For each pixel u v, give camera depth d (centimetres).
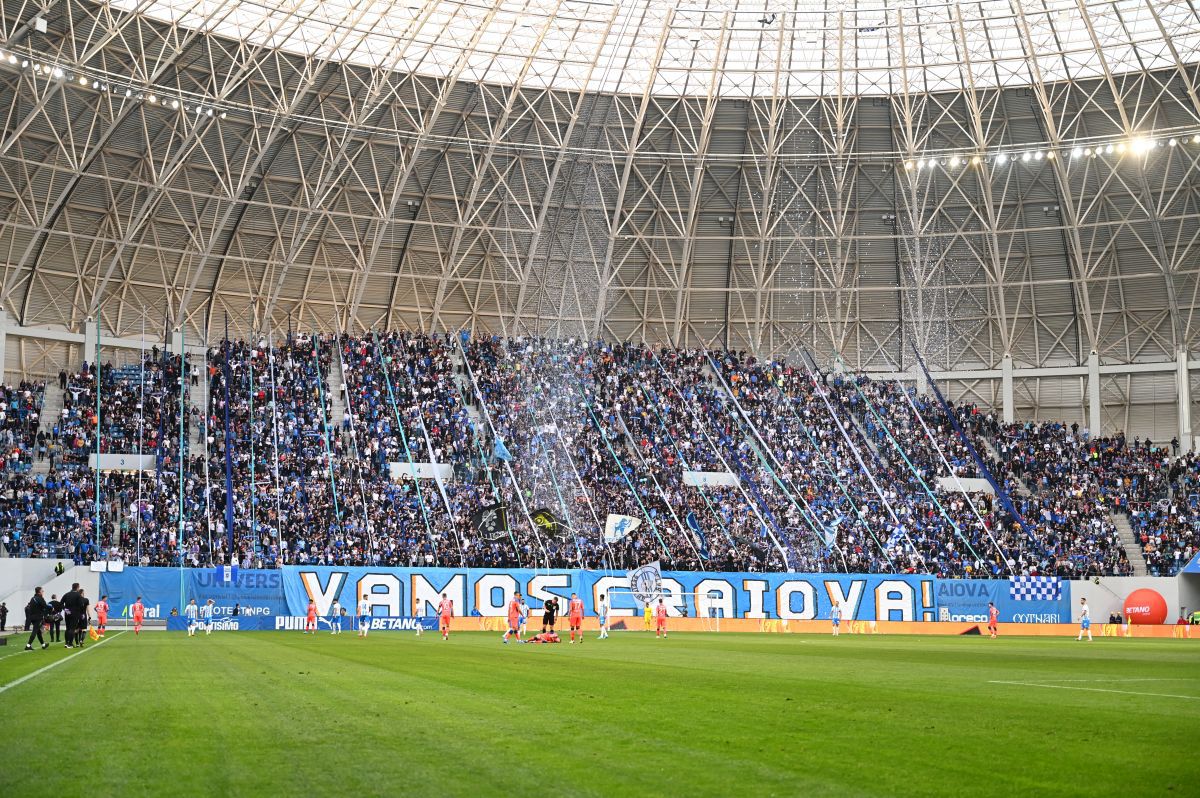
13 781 1120
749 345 8056
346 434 7038
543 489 6919
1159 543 6838
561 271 7731
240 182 6588
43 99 5553
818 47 6756
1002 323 7744
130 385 6794
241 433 6788
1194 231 7312
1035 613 6456
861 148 7325
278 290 7212
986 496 7256
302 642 4266
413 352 7506
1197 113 6391
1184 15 6253
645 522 6706
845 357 8038
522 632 5147
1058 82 6862
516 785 1114
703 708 1811
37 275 6669
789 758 1284
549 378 7600
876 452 7562
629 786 1112
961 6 6444
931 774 1184
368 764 1228
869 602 6294
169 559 5838
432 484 6850
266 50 6359
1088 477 7450
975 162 7081
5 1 5472
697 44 6631
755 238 7531
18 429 6319
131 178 6562
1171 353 7706
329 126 6762
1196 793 1086
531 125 7138
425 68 6762
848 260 7812
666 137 7275
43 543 5675
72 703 1794
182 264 7038
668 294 7938
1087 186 7306
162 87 5984
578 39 6588
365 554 6106
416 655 3384
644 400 7606
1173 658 3550
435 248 7506
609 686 2238
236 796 1057
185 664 2783
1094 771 1204
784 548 6712
